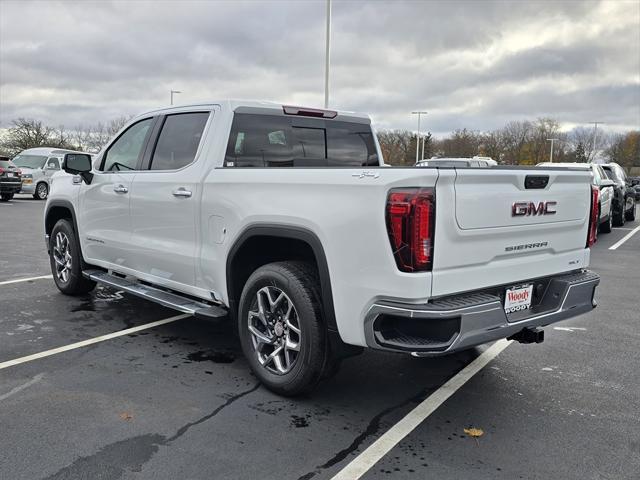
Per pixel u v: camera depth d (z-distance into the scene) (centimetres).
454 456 309
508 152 8781
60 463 290
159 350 470
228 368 432
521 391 404
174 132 477
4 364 428
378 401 380
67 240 623
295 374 365
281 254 416
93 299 635
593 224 424
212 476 283
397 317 316
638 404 385
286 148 474
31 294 654
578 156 9712
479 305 317
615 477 291
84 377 407
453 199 311
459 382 418
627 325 586
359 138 536
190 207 438
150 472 285
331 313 344
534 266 373
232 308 416
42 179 2319
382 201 311
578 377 433
